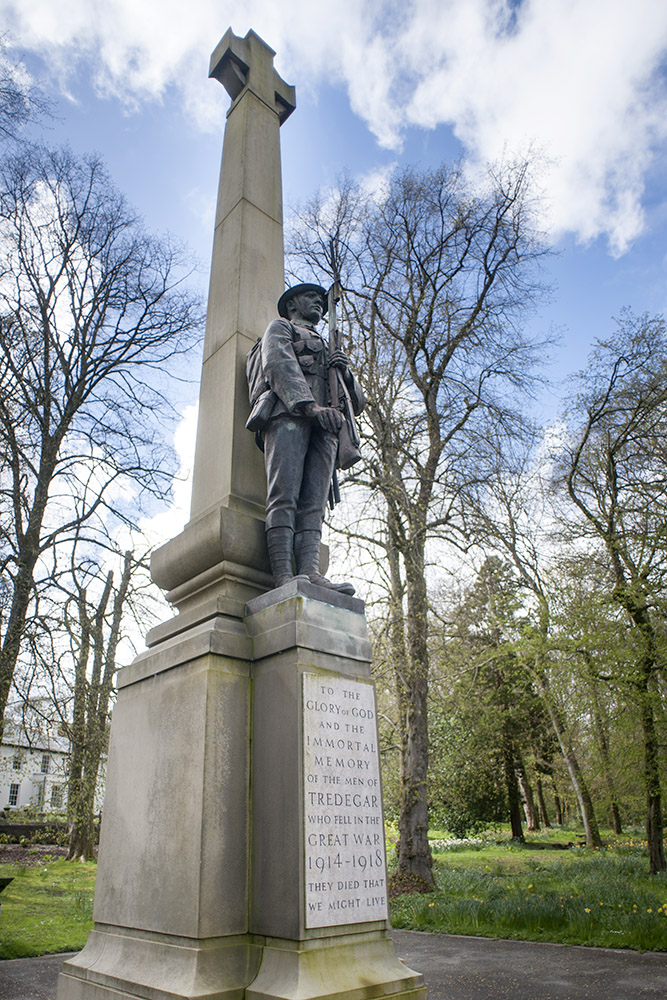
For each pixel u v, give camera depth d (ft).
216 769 13.04
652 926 33.12
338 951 11.84
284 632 13.80
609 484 63.10
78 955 14.83
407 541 60.90
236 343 19.07
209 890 12.17
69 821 65.26
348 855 12.65
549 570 62.28
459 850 90.33
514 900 40.60
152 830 13.89
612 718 54.95
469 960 30.71
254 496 17.49
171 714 14.37
